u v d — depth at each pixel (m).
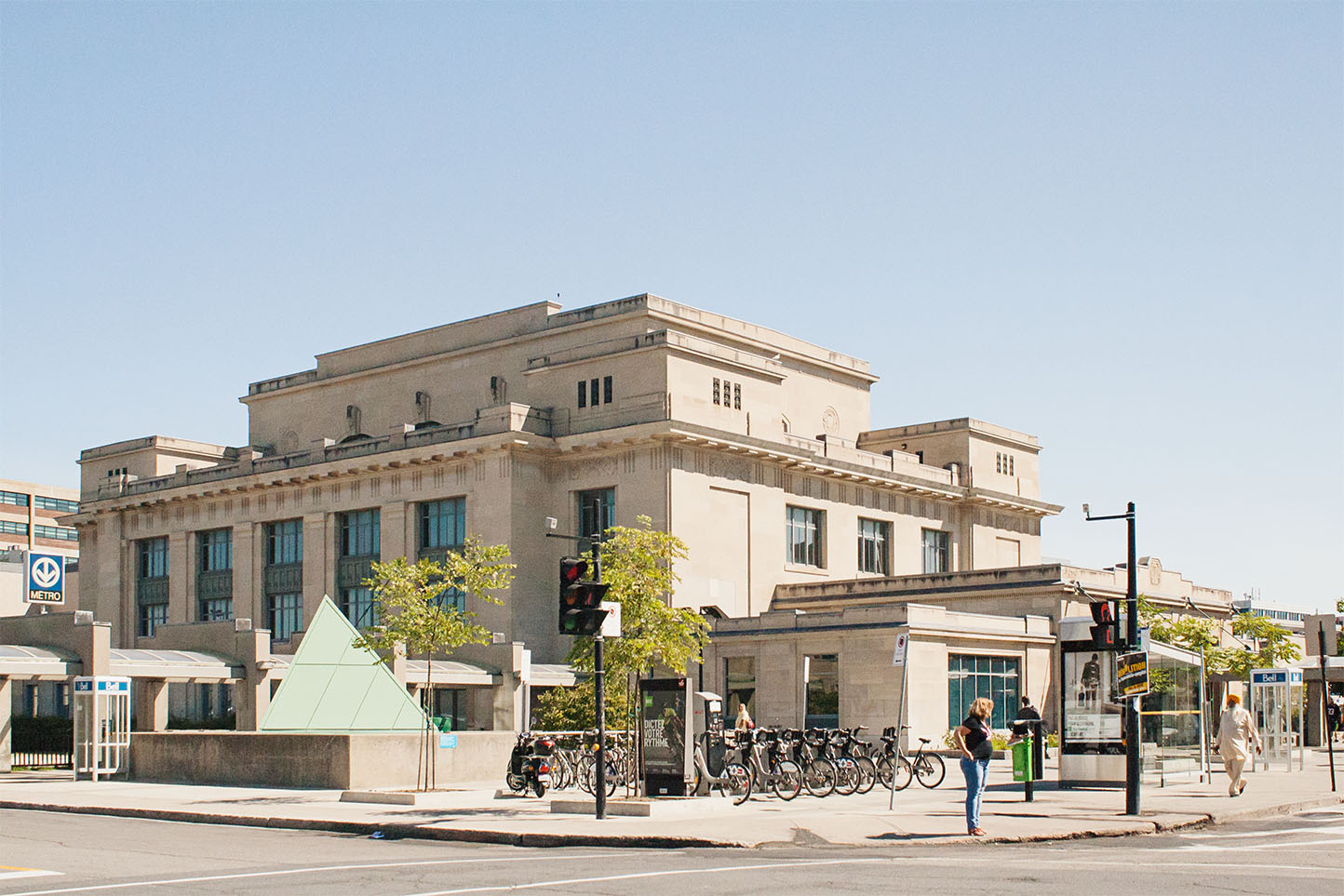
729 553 68.50
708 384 68.75
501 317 79.38
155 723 53.16
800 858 21.53
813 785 33.97
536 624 68.00
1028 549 90.56
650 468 66.44
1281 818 29.08
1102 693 35.03
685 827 25.06
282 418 89.38
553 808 29.66
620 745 37.03
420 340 82.81
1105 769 34.88
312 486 77.25
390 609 70.62
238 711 55.78
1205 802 30.86
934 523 83.19
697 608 65.81
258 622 78.62
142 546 87.38
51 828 28.50
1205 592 80.06
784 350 82.19
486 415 69.62
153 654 53.69
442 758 40.38
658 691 30.48
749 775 31.53
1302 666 67.25
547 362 71.88
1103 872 19.20
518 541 67.88
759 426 71.12
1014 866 20.02
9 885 18.25
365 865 20.61
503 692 59.88
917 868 19.80
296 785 39.19
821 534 75.00
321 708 47.28
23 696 81.50
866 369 89.62
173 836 26.28
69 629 51.38
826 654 57.59
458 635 37.19
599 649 27.69
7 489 134.00
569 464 69.56
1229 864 20.20
